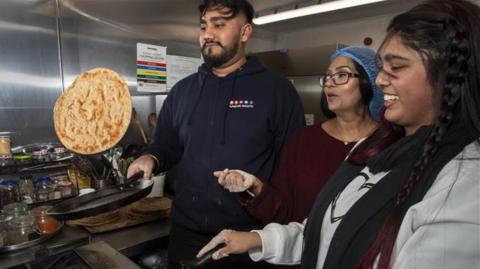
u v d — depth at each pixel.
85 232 1.25
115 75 1.42
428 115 0.47
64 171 1.57
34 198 1.39
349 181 0.64
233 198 1.14
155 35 1.79
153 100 1.86
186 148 1.24
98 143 1.32
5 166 1.34
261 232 0.73
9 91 1.40
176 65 1.90
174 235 1.27
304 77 2.24
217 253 0.69
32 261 0.94
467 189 0.39
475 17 0.40
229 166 1.16
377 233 0.50
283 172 1.05
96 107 1.38
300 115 1.26
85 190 1.47
